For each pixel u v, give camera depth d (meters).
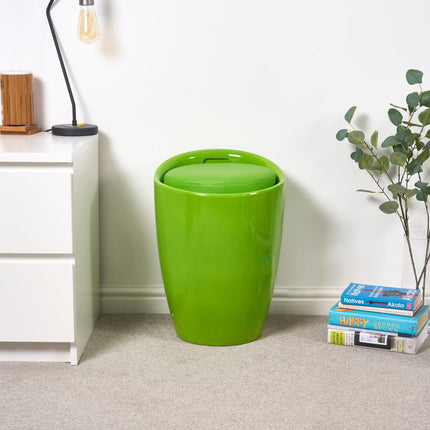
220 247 1.98
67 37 2.22
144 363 1.97
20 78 2.15
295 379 1.88
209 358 2.01
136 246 2.38
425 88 2.29
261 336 2.19
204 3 2.21
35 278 1.88
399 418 1.67
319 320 2.36
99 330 2.23
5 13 2.20
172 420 1.65
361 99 2.29
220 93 2.28
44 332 1.91
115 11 2.21
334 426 1.62
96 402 1.73
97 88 2.26
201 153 2.25
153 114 2.29
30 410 1.69
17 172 1.81
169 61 2.25
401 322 2.05
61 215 1.84
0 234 1.85
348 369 1.94
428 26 2.24
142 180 2.33
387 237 2.39
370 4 2.23
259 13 2.22
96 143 2.22
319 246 2.40
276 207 2.04
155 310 2.40
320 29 2.24
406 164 2.28
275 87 2.28
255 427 1.62
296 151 2.32
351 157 2.24
